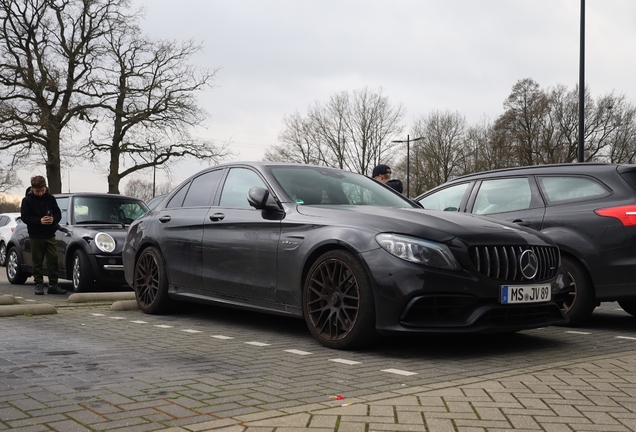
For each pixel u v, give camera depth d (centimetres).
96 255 869
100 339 499
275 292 513
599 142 4509
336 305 467
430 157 5059
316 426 270
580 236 587
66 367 391
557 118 4650
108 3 3039
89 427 270
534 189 638
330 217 484
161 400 314
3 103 2859
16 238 1083
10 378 360
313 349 464
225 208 582
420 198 751
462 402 312
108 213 973
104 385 345
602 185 591
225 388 341
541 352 462
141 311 682
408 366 406
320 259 475
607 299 579
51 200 894
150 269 664
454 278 427
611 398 323
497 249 447
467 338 520
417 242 435
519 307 448
